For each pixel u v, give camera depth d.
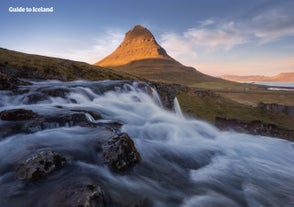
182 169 13.68
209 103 53.38
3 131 13.30
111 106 27.16
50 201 7.49
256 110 52.00
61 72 49.03
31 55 69.69
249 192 12.39
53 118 15.30
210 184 12.47
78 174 9.55
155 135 19.84
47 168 9.21
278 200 12.09
